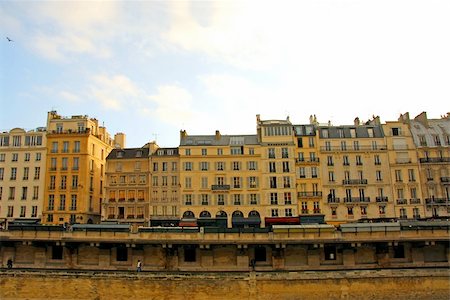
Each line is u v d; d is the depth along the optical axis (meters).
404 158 70.06
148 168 71.25
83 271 42.44
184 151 70.94
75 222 67.69
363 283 38.97
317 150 71.06
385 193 68.88
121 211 70.56
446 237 43.88
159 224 67.25
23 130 73.00
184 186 69.44
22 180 71.06
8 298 40.19
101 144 78.19
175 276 39.28
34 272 40.88
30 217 69.44
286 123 72.19
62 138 71.94
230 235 44.62
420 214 67.19
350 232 44.12
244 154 70.38
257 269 44.41
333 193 69.25
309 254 44.97
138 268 43.31
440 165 69.31
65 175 70.50
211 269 44.84
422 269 40.12
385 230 44.12
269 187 68.94
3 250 47.72
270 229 45.22
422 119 73.94
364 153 70.62
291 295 38.59
